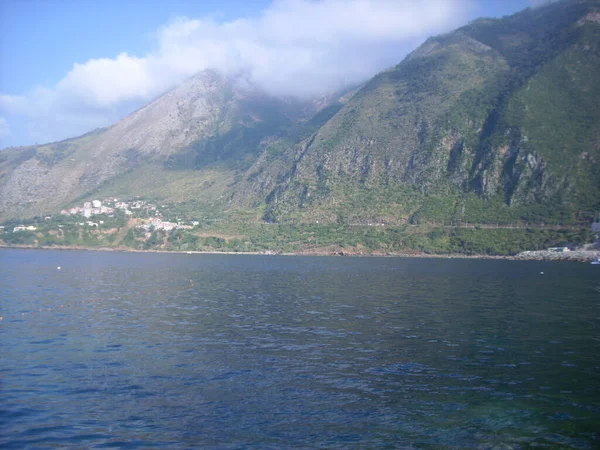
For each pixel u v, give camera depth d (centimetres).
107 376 3766
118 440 2747
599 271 13800
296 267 15125
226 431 2866
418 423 3008
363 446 2722
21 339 4922
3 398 3300
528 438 2848
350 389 3544
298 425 2955
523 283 10469
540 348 4675
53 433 2817
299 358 4291
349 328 5531
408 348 4650
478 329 5500
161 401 3281
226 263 16788
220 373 3859
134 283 10081
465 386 3628
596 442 2811
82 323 5747
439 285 10019
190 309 6769
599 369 4041
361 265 16100
